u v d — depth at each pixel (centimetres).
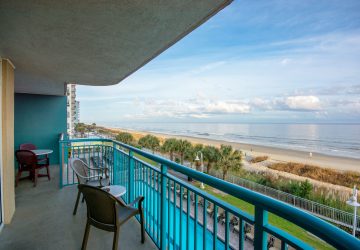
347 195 1114
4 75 278
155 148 2847
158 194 221
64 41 232
